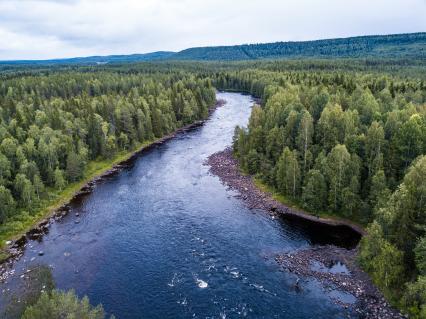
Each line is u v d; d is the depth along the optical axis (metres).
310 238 78.75
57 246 77.69
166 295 61.75
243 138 123.50
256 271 68.00
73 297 43.69
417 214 59.34
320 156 89.31
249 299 60.59
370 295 60.25
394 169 81.50
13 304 58.12
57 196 100.69
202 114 194.75
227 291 62.56
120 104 157.75
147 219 88.81
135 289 63.34
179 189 106.75
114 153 133.25
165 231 82.94
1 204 83.94
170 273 67.62
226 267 69.31
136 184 111.12
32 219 88.69
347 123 94.94
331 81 173.25
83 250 75.88
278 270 68.12
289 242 77.50
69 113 141.88
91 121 131.25
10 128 120.62
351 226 82.19
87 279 66.25
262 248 75.50
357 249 73.38
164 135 165.00
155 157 136.12
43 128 120.19
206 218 88.75
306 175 90.94
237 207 94.38
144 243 78.06
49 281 63.81
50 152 107.31
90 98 182.50
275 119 117.44
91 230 84.12
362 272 66.00
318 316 56.56
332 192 84.44
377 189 77.06
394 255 57.84
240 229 83.31
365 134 94.19
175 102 181.62
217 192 104.06
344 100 124.44
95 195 103.62
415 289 51.94
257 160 113.00
